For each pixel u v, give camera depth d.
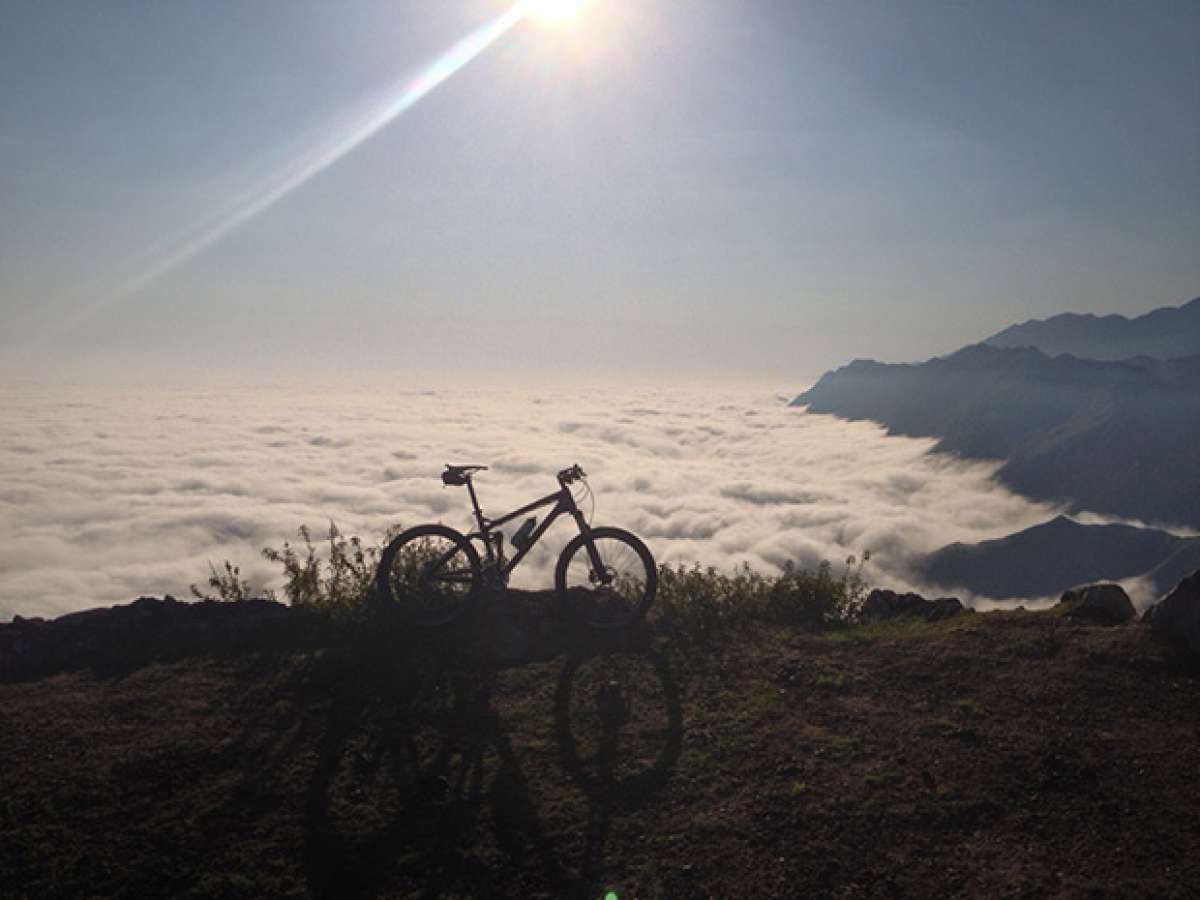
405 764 5.08
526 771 5.01
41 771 4.88
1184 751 5.05
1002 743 5.20
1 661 6.26
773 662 6.60
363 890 4.00
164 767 4.96
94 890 3.97
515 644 6.77
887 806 4.58
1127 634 6.52
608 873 4.10
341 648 6.61
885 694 6.00
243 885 4.02
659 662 6.57
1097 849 4.19
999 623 7.14
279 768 5.00
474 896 3.96
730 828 4.42
